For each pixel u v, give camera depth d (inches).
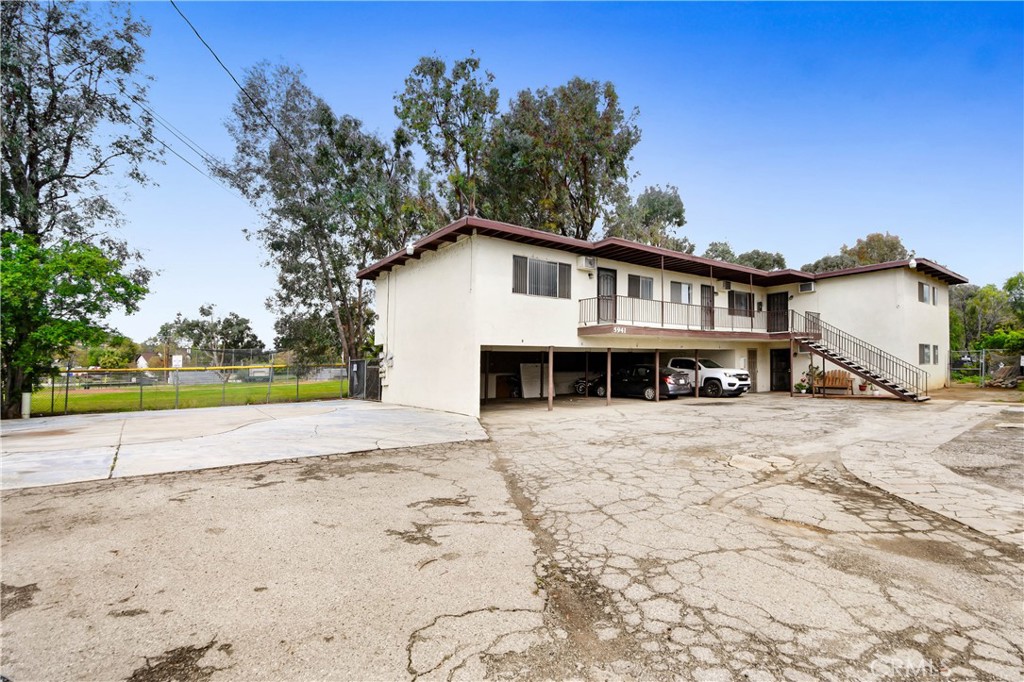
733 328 828.0
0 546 155.9
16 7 601.0
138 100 692.1
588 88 1000.2
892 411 540.1
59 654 97.1
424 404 621.3
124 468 270.7
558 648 100.3
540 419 495.5
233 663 94.7
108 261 576.4
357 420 483.5
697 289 780.6
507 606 118.2
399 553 152.0
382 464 288.7
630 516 191.0
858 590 126.9
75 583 129.3
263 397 784.3
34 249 541.0
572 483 244.2
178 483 240.8
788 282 874.8
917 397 631.2
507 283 542.0
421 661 95.4
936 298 862.5
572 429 426.6
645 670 92.7
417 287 648.4
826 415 509.4
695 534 170.1
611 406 620.1
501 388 737.6
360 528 175.6
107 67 669.9
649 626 109.0
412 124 1088.8
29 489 228.8
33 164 644.1
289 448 333.1
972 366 967.6
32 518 184.5
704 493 225.5
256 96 1026.7
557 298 586.2
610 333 569.3
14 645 100.1
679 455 312.8
